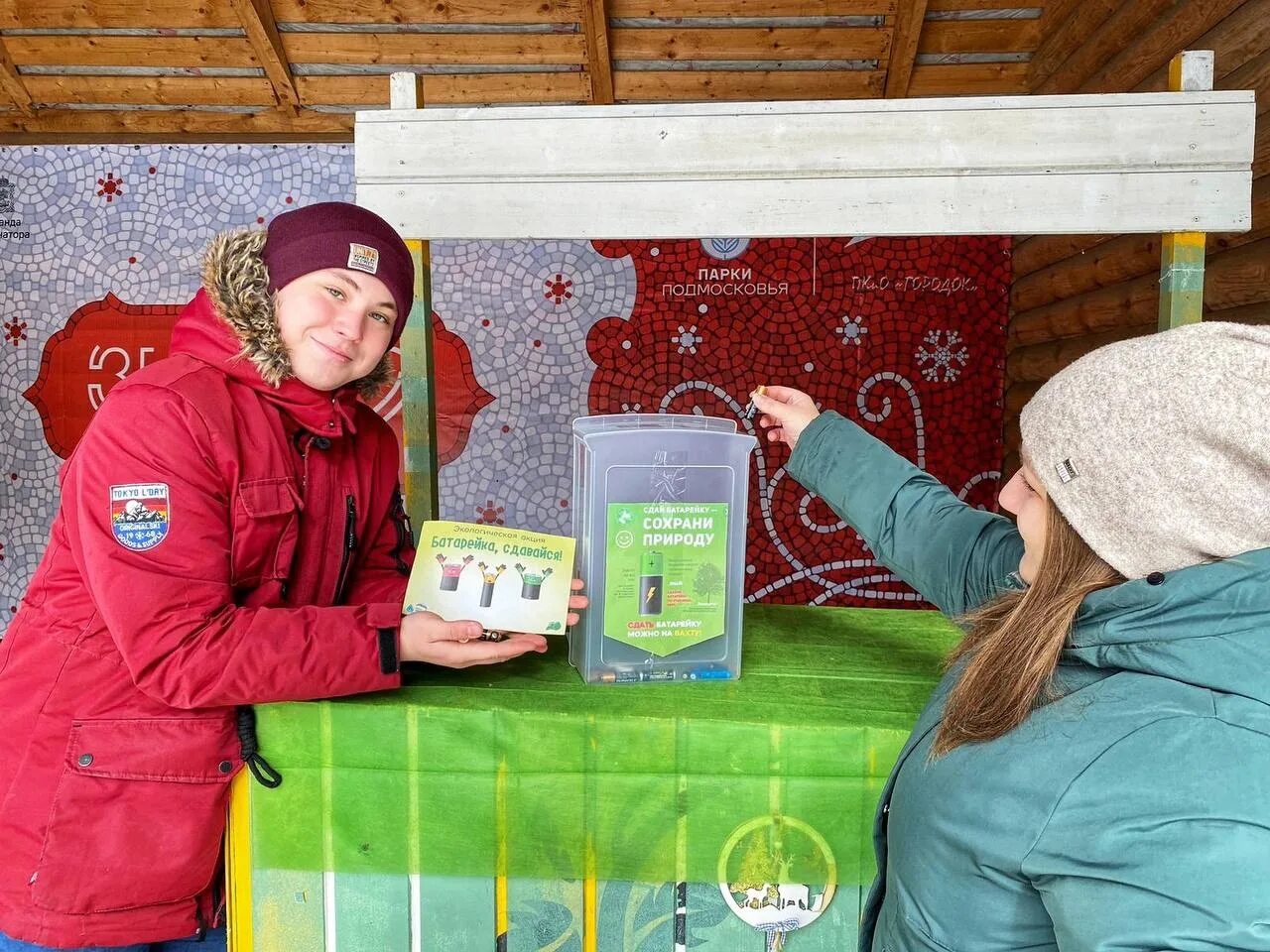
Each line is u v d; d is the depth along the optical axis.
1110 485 0.69
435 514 1.49
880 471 1.25
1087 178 1.37
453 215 1.41
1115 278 3.26
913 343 4.32
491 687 1.17
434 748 1.09
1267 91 2.31
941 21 4.04
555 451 4.36
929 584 1.20
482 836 1.09
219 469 1.06
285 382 1.15
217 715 1.08
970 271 4.29
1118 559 0.70
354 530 1.26
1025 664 0.72
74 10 4.02
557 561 1.15
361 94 4.42
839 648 1.38
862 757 1.06
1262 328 0.66
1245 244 2.49
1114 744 0.65
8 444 4.33
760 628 1.49
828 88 4.37
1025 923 0.71
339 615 1.06
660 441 1.19
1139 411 0.68
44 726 1.06
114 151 4.27
